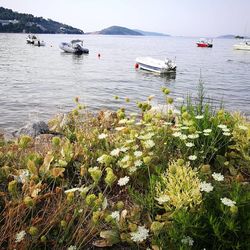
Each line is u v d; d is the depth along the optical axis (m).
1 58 52.28
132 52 85.69
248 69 46.72
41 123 6.96
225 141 4.11
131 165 3.67
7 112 15.95
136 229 2.67
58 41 138.88
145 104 4.68
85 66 45.19
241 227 2.51
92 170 3.14
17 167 3.89
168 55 76.12
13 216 2.80
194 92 26.03
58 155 4.04
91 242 2.83
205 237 2.55
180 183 2.84
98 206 2.72
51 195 3.18
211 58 68.12
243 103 22.33
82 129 5.72
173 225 2.56
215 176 2.96
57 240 2.73
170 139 4.18
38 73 35.31
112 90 26.31
